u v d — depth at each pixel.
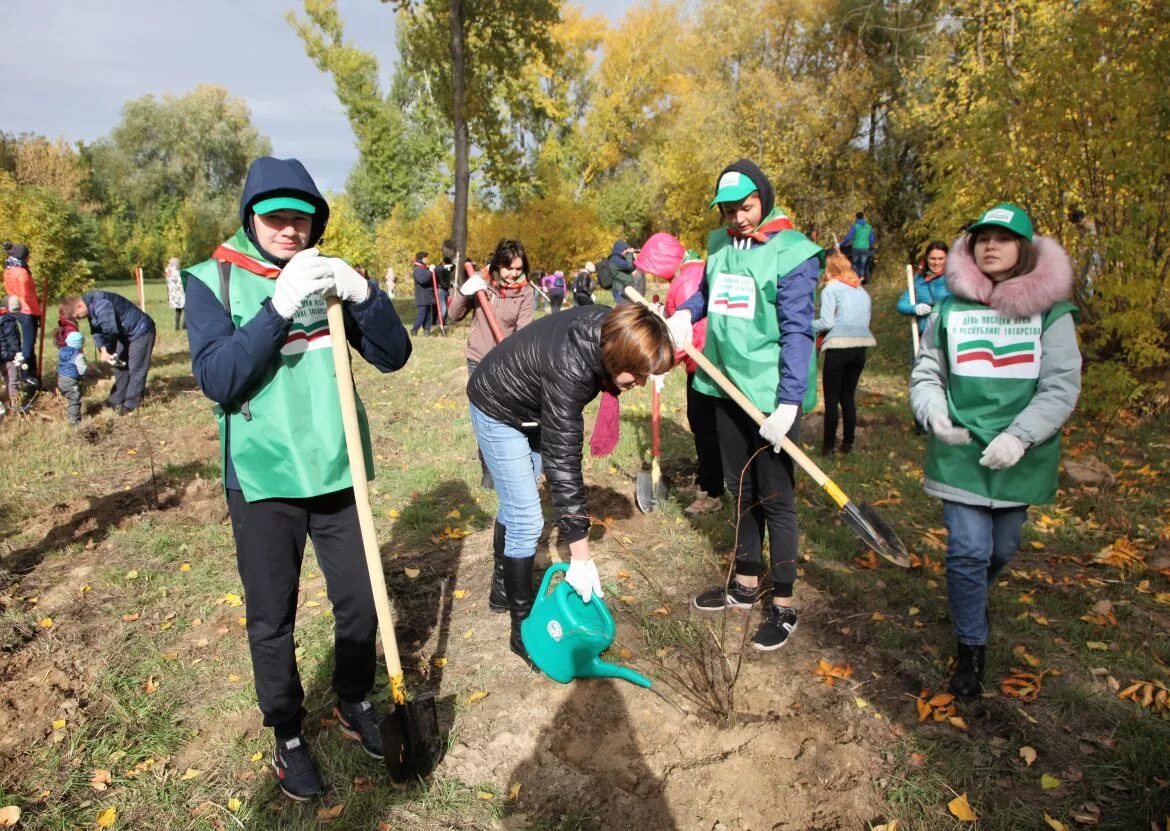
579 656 3.06
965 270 2.86
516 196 31.48
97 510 5.30
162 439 7.27
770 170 23.64
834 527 4.65
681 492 5.27
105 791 2.66
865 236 18.62
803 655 3.34
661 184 32.75
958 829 2.41
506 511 3.23
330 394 2.45
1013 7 10.77
